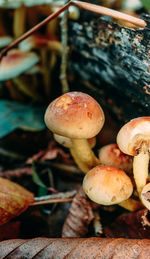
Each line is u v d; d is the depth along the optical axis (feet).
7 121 1.49
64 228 1.08
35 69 1.56
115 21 1.09
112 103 1.33
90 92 1.46
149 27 0.98
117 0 1.51
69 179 1.35
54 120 0.88
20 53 1.52
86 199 1.07
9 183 1.10
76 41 1.36
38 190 1.29
